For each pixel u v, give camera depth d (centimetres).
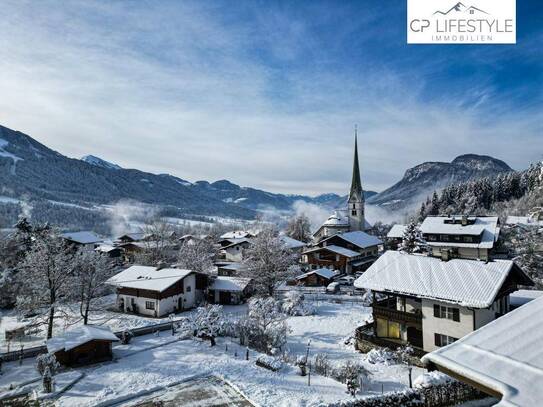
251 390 2417
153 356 3145
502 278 2775
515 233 8062
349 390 2381
